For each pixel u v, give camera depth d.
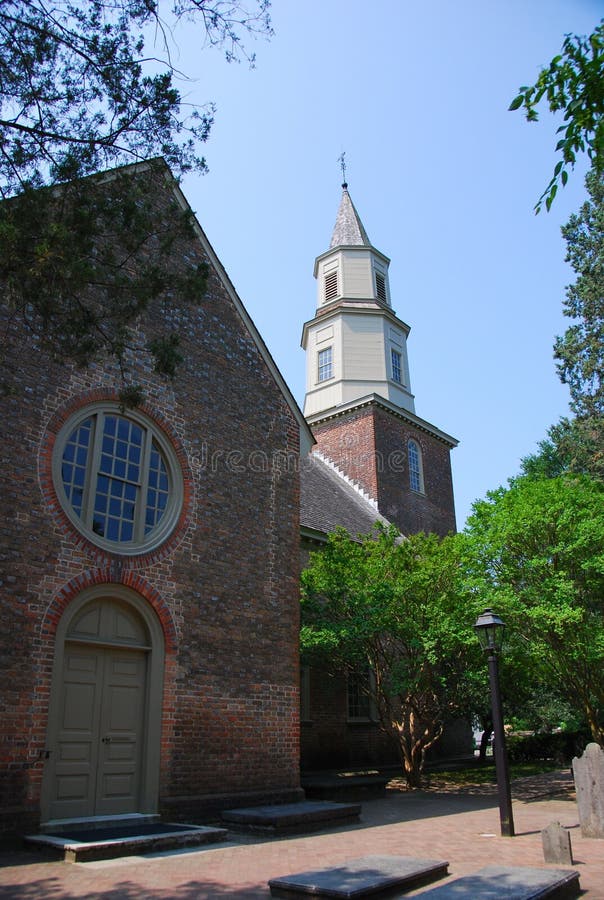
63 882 6.56
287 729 12.18
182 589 11.16
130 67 7.67
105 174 8.26
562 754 24.62
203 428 12.43
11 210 7.15
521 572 15.53
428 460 32.38
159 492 11.55
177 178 8.55
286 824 9.80
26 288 7.39
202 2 7.38
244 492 12.81
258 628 12.23
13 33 7.17
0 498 9.14
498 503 16.25
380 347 32.09
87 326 8.30
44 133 7.43
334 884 5.83
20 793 8.44
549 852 7.84
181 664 10.79
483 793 16.45
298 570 13.43
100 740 9.68
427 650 16.28
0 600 8.82
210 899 5.97
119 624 10.36
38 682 8.98
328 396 31.64
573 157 5.68
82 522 10.19
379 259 34.78
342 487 28.44
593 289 25.17
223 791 10.81
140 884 6.52
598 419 24.77
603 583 14.94
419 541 18.19
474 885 5.73
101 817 9.24
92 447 10.66
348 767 19.70
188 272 8.99
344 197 36.06
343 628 15.75
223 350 13.31
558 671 15.77
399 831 10.39
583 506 15.61
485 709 20.88
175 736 10.40
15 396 9.64
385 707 18.56
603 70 5.38
